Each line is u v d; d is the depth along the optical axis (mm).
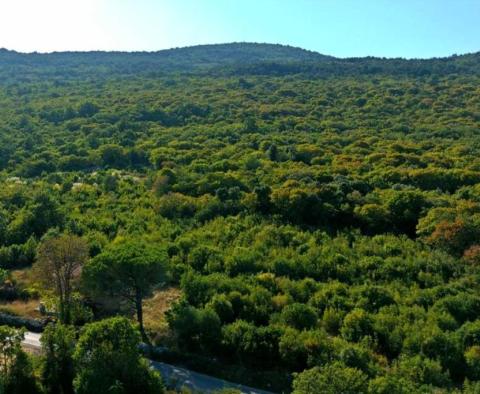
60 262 38781
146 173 83500
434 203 56438
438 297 38875
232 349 33156
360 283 42125
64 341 29609
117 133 110250
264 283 40875
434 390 28297
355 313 34812
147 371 28141
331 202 57375
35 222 55219
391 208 55438
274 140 94688
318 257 45500
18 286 43312
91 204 63562
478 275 42062
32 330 37000
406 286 41438
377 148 86938
